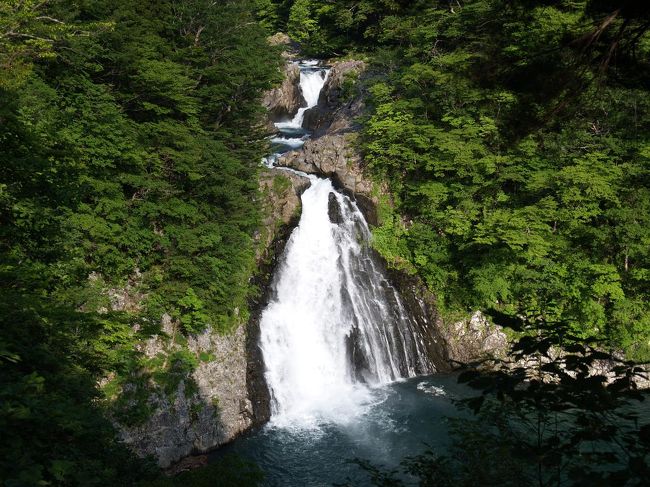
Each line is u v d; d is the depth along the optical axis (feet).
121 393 57.82
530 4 29.01
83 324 39.63
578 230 84.74
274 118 135.44
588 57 24.32
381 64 114.83
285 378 78.84
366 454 62.39
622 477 13.25
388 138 98.73
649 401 64.44
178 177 73.00
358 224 98.02
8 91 38.24
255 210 81.97
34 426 20.86
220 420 65.87
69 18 61.36
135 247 65.31
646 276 82.28
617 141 83.56
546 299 84.69
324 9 169.07
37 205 35.24
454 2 116.26
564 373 15.57
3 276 33.88
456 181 94.73
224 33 82.48
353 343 86.48
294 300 87.45
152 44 72.08
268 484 56.95
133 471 32.65
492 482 19.12
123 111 69.51
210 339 70.69
